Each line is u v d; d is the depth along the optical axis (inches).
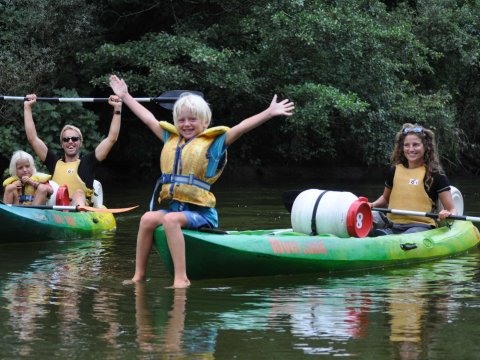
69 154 665.6
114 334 316.8
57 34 1159.6
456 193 590.2
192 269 429.7
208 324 333.1
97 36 1207.6
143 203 898.7
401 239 514.0
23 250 552.4
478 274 464.8
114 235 637.3
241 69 1135.6
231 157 1421.0
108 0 1230.9
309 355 289.7
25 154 637.9
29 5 1130.0
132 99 469.1
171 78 1107.3
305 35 1107.3
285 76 1187.3
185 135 434.6
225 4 1214.9
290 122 1211.2
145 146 1347.2
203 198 430.0
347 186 1206.9
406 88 1325.0
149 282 427.2
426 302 379.2
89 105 1315.2
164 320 339.6
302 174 1481.3
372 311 358.6
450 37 1414.9
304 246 459.5
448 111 1343.5
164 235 418.6
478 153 1582.2
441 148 1360.7
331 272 468.1
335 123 1278.3
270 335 316.2
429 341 308.0
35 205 605.9
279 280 438.3
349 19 1149.7
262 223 702.5
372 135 1250.6
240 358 286.0
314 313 354.6
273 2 1157.1
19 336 313.4
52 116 1095.6
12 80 1066.7
